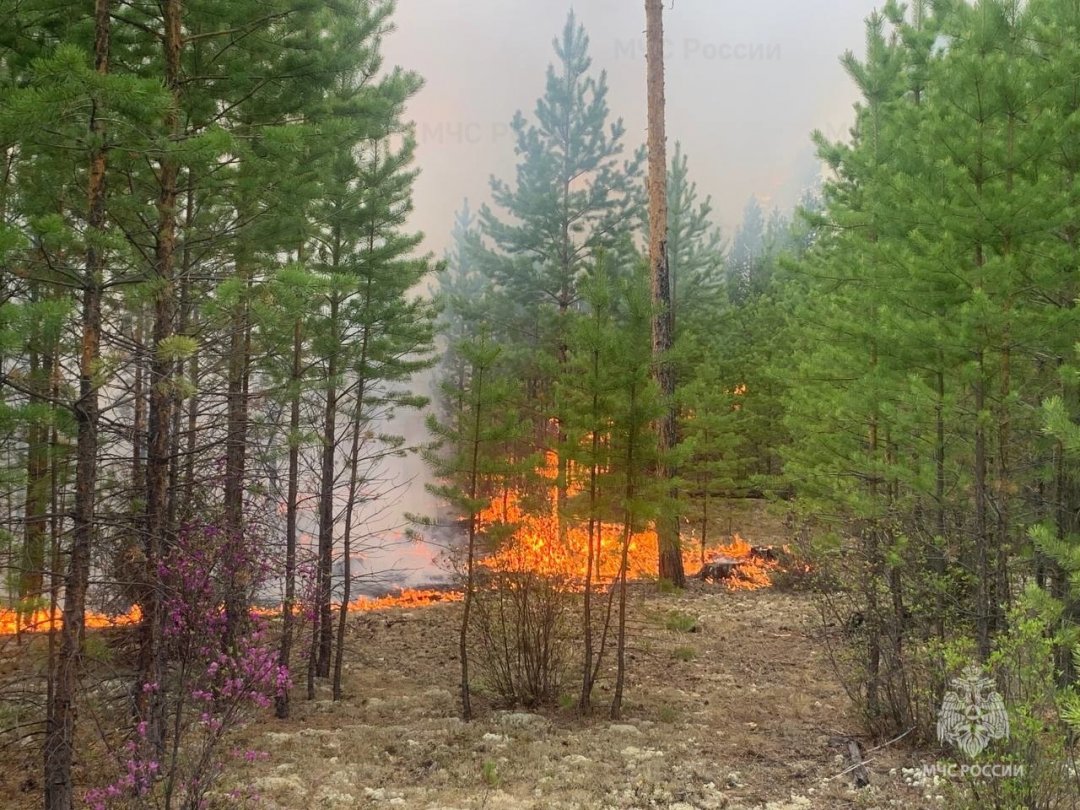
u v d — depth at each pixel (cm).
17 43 566
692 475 2073
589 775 585
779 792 553
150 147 464
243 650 546
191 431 616
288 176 669
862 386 762
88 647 604
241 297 552
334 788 555
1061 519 643
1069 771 437
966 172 605
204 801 477
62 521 591
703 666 952
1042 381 679
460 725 726
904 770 579
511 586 844
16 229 388
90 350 474
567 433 775
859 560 774
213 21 625
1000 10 639
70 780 472
